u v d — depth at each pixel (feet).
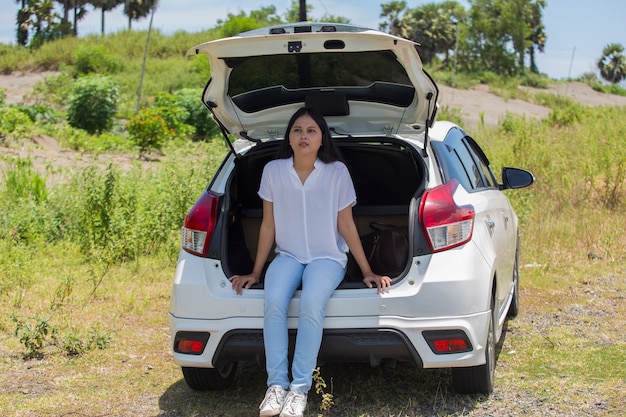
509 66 217.15
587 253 28.68
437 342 13.61
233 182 16.25
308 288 13.80
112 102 78.69
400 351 13.65
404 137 16.15
